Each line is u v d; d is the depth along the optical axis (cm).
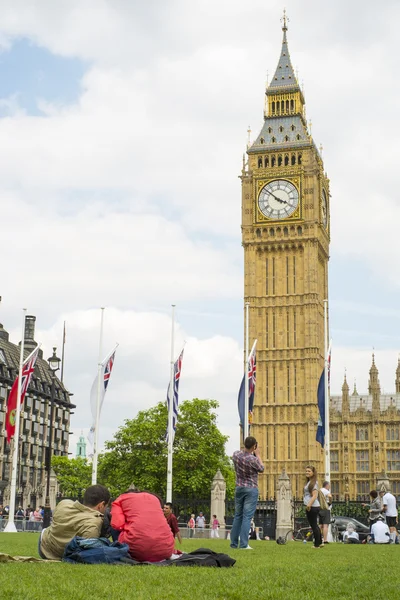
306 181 14288
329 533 4753
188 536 6225
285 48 15300
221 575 1388
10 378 13400
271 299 14175
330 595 1193
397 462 15938
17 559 1495
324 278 15112
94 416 5550
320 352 14288
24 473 13738
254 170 14525
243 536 2598
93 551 1508
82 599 1064
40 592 1091
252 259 14338
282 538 3541
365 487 15988
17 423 5491
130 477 11081
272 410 13762
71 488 13100
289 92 14825
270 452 13625
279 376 13888
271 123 14750
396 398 16588
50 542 1565
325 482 3491
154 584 1229
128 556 1541
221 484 7044
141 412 11669
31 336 15350
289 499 6531
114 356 5669
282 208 14288
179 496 11344
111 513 1587
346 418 16212
